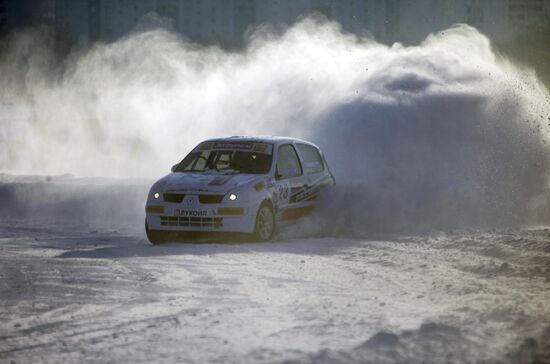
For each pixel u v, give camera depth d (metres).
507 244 32.75
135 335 17.38
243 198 35.94
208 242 37.09
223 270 27.16
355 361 14.72
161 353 15.77
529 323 17.59
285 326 17.86
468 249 32.56
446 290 22.81
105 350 16.12
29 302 21.56
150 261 29.36
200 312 19.70
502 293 22.08
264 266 28.23
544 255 29.23
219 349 15.90
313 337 16.70
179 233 36.62
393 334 15.87
